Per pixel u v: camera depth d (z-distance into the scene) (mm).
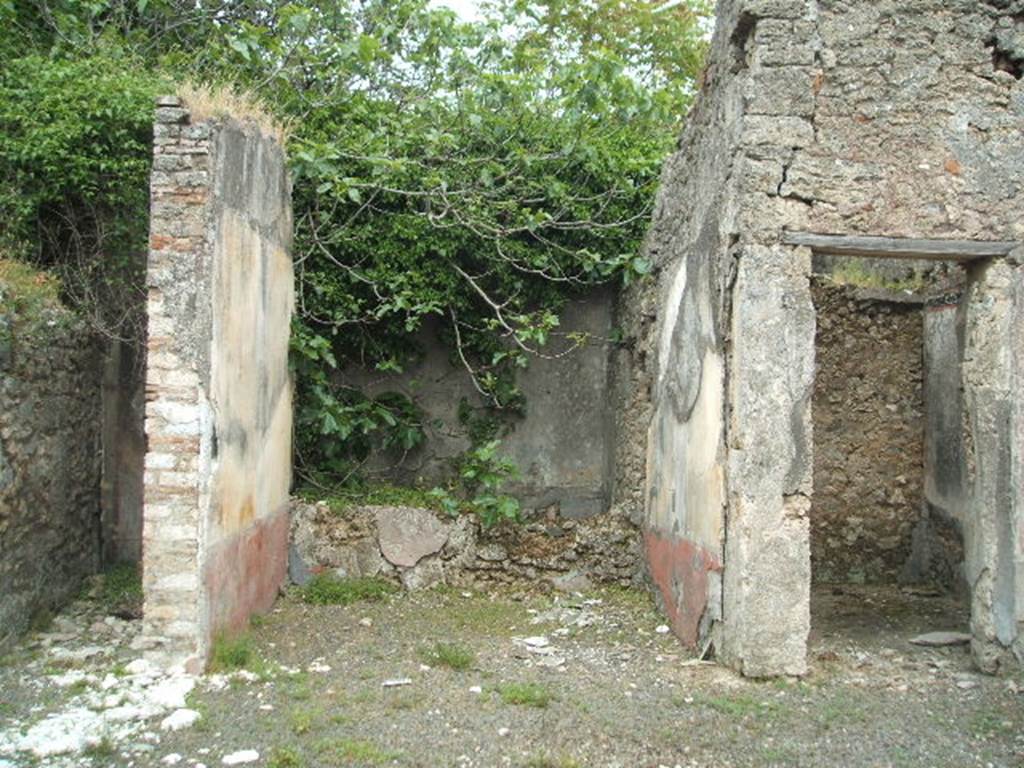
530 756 4422
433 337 9320
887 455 9164
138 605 7074
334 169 7711
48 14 8719
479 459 8539
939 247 5730
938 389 8766
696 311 6617
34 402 6398
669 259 7574
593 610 7516
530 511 9422
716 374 6047
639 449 8305
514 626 7043
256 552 6805
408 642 6484
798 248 5684
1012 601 5766
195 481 5492
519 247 8695
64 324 7004
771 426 5590
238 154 6160
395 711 4992
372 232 8484
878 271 9523
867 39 5742
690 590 6484
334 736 4617
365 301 8562
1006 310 5758
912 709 5148
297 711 4926
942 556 8688
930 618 7488
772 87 5684
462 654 6008
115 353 8359
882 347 9195
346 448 8938
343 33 9070
